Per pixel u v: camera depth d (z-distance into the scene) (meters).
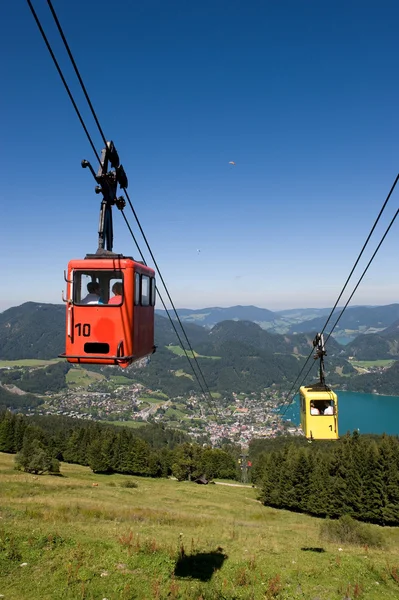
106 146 9.45
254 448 143.88
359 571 14.80
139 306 9.22
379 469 56.59
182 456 96.00
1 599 10.73
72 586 11.55
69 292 8.85
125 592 11.30
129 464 94.81
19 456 68.56
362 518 56.75
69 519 21.19
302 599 12.07
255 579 13.20
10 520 18.73
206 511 46.72
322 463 62.53
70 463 110.69
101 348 8.79
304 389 18.03
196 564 14.27
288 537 23.98
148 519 25.19
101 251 9.14
